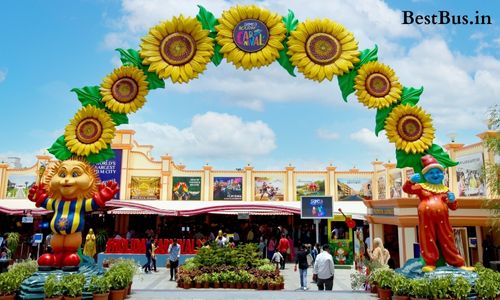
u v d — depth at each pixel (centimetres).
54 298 715
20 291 755
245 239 2428
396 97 894
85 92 892
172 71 888
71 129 868
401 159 880
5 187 2594
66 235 807
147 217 2667
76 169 824
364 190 2605
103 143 866
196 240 2033
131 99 891
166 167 2609
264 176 2628
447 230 802
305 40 905
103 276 802
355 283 1032
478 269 800
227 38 902
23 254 2105
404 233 1476
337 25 910
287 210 2066
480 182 1547
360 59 915
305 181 2625
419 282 742
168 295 845
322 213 1466
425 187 827
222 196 2597
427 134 873
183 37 902
